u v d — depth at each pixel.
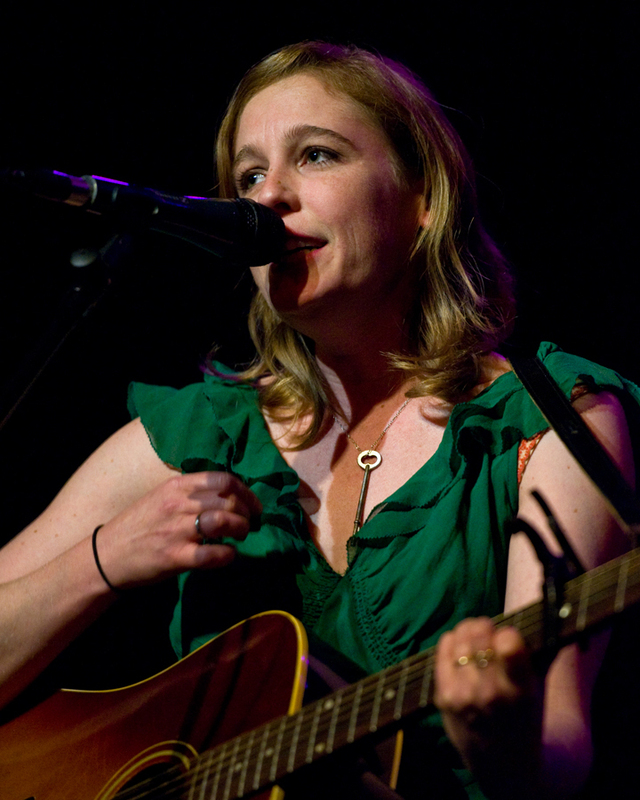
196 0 8.46
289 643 4.25
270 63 5.59
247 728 4.05
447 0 7.83
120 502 5.75
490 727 2.88
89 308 4.29
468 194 5.84
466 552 4.43
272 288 5.03
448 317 5.33
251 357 8.05
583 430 4.25
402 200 5.32
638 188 7.46
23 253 7.68
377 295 5.14
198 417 5.66
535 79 7.66
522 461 4.53
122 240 4.26
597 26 7.46
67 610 4.71
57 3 8.45
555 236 7.62
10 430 8.02
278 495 5.08
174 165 8.62
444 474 4.68
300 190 5.00
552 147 7.66
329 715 3.54
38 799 4.62
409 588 4.43
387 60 5.77
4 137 8.44
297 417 5.53
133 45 8.60
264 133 5.18
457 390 5.11
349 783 3.79
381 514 4.68
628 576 2.89
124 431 6.03
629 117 7.46
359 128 5.17
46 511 5.95
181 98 8.62
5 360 7.93
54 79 8.54
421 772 4.16
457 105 7.79
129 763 4.47
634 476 4.41
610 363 7.34
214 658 4.59
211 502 4.38
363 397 5.43
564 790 3.26
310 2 8.21
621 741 5.91
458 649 2.88
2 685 4.87
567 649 3.79
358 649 4.44
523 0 7.63
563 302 7.53
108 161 8.59
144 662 7.84
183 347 8.27
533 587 4.00
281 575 4.94
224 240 4.60
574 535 4.10
